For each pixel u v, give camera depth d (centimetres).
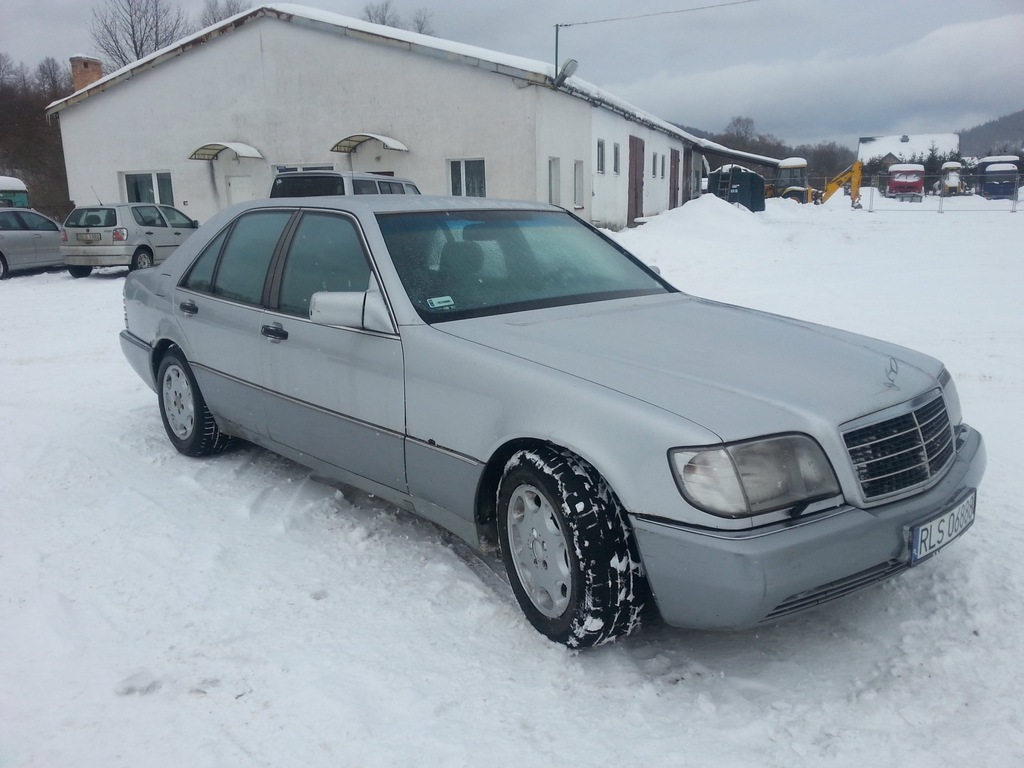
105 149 2209
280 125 2022
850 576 249
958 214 3014
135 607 318
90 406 615
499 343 306
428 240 363
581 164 2102
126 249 1566
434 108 1872
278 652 287
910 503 261
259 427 416
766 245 1788
